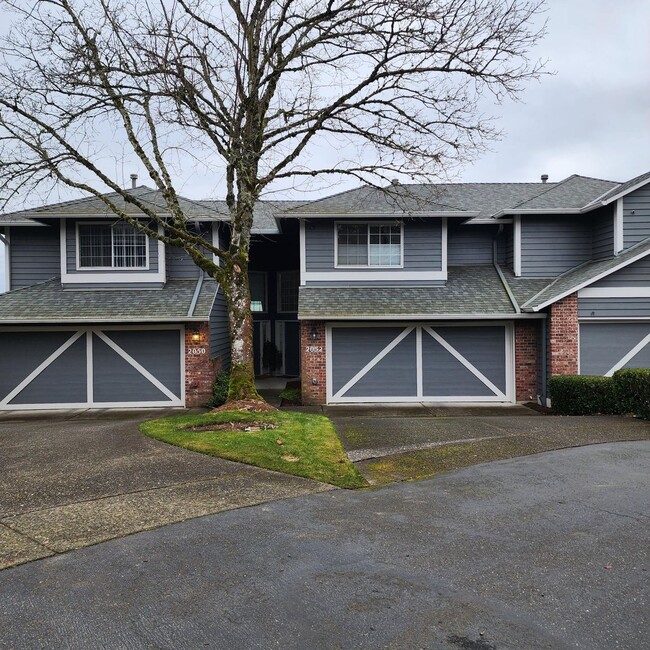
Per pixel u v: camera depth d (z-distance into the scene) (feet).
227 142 32.76
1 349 43.50
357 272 47.09
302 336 44.42
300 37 31.53
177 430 27.45
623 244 43.34
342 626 9.70
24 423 36.45
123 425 31.07
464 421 31.45
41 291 46.26
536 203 47.98
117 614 10.15
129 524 14.87
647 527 14.55
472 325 44.73
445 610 10.26
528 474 20.01
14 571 12.02
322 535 14.07
